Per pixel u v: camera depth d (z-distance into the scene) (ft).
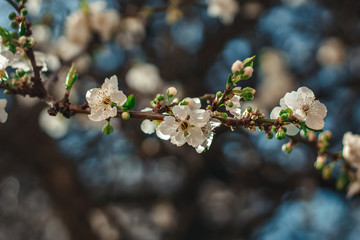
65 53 14.19
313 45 22.07
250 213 22.65
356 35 20.06
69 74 5.54
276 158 21.01
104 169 22.76
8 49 5.96
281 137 5.33
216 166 21.59
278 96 19.48
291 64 21.63
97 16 13.50
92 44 12.35
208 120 5.26
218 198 23.45
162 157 20.17
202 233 23.34
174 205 22.36
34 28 14.48
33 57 5.94
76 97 15.20
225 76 22.03
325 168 7.43
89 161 22.57
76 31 13.41
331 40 20.38
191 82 20.54
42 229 24.57
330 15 21.47
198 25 21.83
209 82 21.61
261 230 23.56
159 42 20.95
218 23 21.40
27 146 20.17
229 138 20.63
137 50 19.95
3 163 22.04
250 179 21.02
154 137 18.53
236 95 5.41
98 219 21.59
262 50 20.51
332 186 19.44
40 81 5.99
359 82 20.21
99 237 20.56
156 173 22.67
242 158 21.61
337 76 21.20
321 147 7.26
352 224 23.59
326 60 20.26
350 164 7.53
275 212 21.93
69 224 20.11
